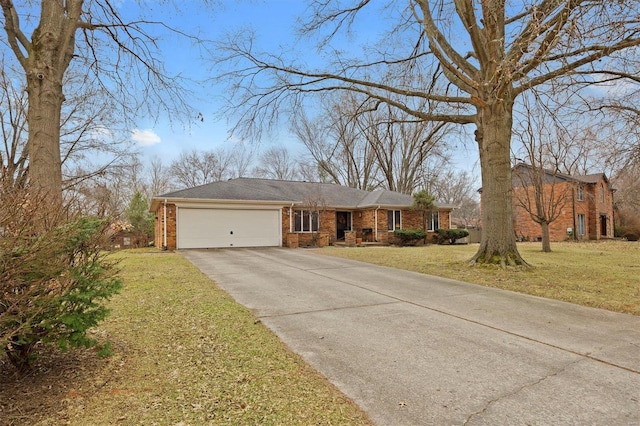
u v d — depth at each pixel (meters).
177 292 6.89
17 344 2.95
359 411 2.76
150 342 4.20
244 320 5.13
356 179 33.75
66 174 16.47
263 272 9.70
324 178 34.47
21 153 15.09
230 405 2.82
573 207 25.03
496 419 2.66
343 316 5.44
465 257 13.26
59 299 2.98
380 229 21.66
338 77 12.01
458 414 2.73
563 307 6.04
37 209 2.97
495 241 10.24
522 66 7.36
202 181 42.78
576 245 21.02
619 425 2.59
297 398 2.95
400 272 9.77
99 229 3.51
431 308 5.95
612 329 4.88
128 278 8.34
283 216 19.19
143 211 24.06
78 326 3.09
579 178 24.98
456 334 4.63
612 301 6.41
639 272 9.62
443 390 3.12
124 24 9.66
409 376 3.39
